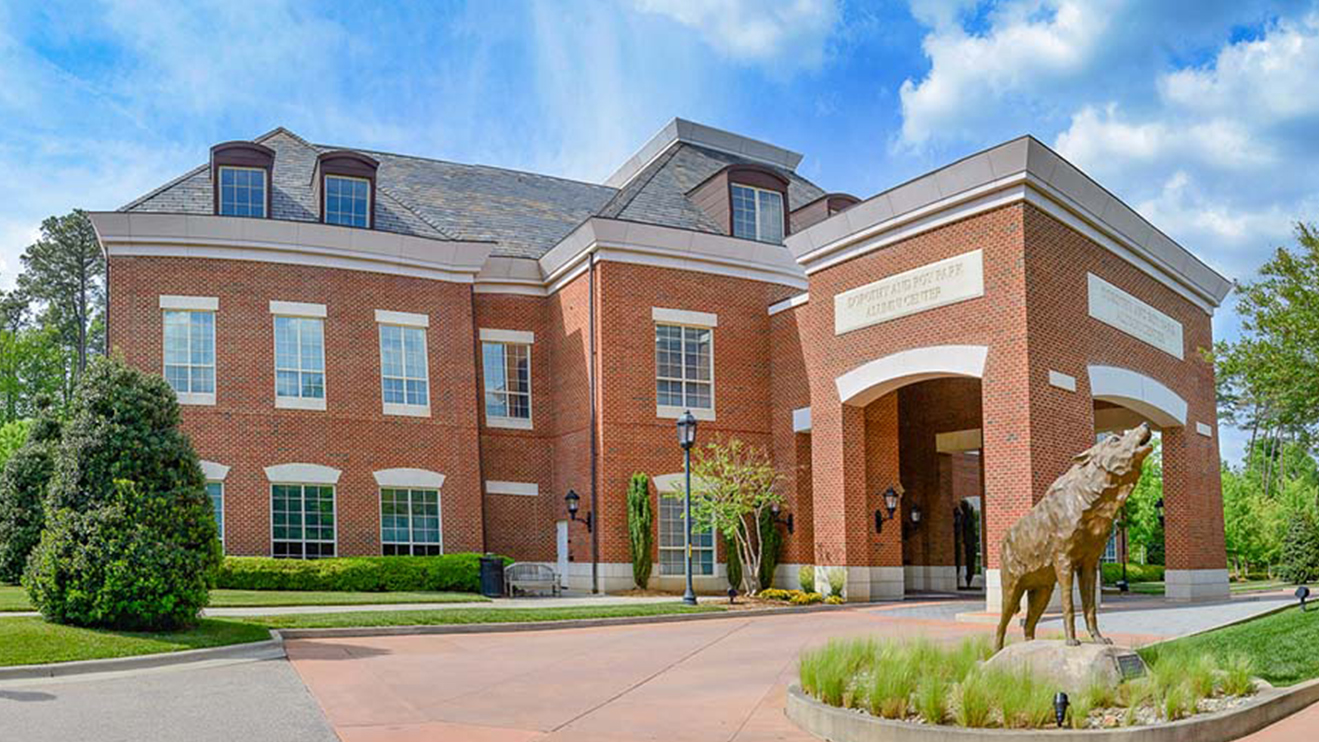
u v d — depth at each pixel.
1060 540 11.08
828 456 27.39
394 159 36.53
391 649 16.88
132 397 16.97
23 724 10.72
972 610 23.44
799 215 35.09
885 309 25.72
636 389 30.02
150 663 14.51
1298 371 23.36
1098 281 25.12
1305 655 13.52
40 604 16.02
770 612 23.72
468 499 30.66
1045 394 22.44
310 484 28.77
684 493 29.48
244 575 26.17
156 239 28.31
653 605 24.17
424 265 31.00
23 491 25.19
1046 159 22.55
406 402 30.31
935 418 33.53
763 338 32.12
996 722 9.48
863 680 11.20
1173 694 9.75
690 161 36.66
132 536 16.09
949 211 24.11
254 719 11.03
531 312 33.09
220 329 28.52
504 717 11.25
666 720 11.09
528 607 23.38
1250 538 49.25
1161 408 27.64
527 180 38.50
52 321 62.62
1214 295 31.81
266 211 29.50
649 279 30.66
